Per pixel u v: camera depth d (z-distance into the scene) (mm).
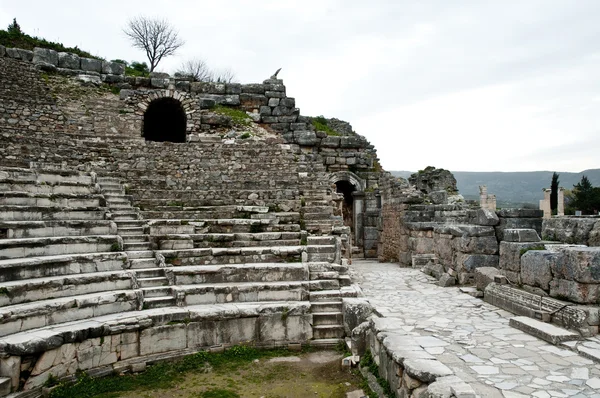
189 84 26234
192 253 11797
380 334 7754
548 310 8266
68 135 20172
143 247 11938
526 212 12750
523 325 8102
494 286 10539
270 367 8922
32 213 11164
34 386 7367
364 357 8617
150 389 7906
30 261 9094
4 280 8664
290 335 10023
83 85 23938
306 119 27438
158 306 9859
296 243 13625
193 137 22797
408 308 10117
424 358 6367
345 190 30312
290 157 20188
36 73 22922
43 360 7508
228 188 17297
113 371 8438
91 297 9031
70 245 10477
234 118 25672
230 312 9719
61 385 7605
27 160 15797
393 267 19328
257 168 19391
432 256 18000
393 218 23672
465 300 11000
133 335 8836
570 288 8023
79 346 8086
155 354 9039
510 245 10250
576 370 6102
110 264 10594
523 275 9594
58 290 9023
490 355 6762
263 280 11258
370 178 27984
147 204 15086
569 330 7594
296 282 11023
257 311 9906
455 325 8555
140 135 23547
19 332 7828
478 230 12953
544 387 5531
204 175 18297
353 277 14492
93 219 12500
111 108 23516
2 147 16547
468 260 12914
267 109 26859
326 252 12648
